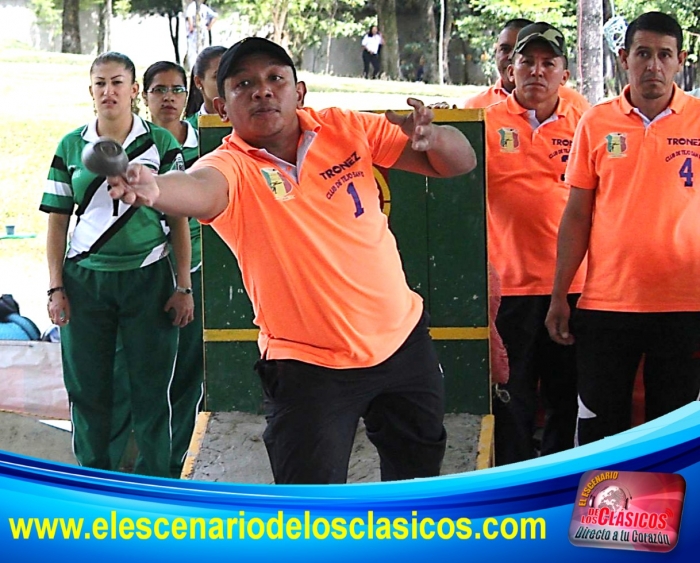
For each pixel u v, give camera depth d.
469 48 15.78
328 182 2.88
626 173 3.83
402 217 3.99
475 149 3.94
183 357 4.67
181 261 4.33
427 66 16.06
